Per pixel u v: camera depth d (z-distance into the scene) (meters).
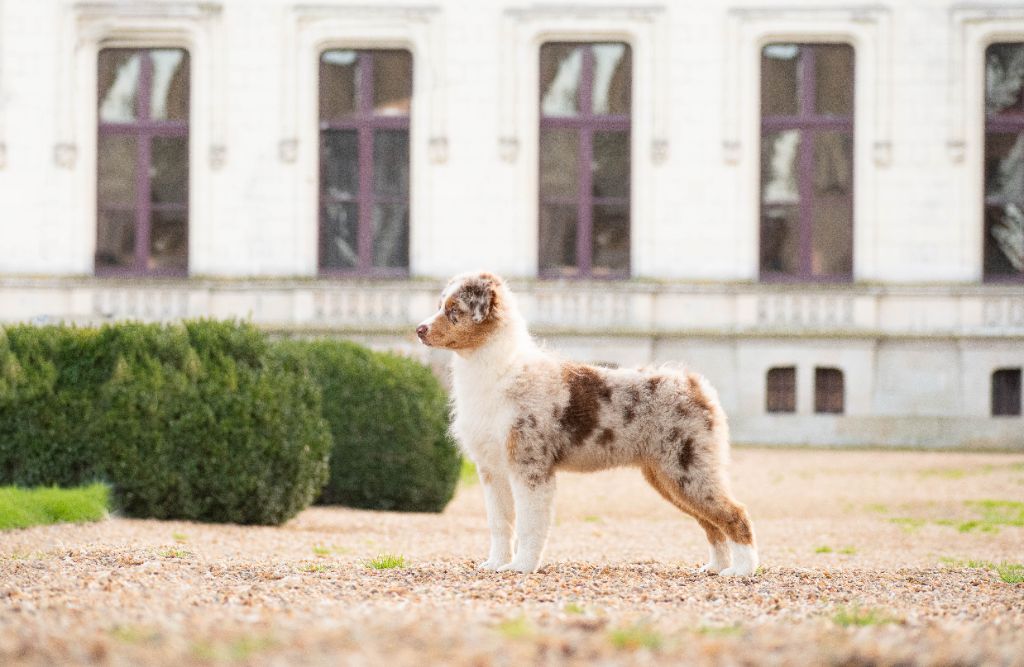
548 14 30.23
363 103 30.91
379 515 15.75
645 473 9.66
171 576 9.10
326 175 31.02
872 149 30.17
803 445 29.44
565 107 30.84
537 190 30.66
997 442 29.31
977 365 29.59
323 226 31.02
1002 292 29.67
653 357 29.83
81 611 7.05
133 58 31.08
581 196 30.77
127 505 13.73
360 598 7.98
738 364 29.75
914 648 6.05
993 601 8.68
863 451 28.23
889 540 14.60
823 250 30.72
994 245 30.62
